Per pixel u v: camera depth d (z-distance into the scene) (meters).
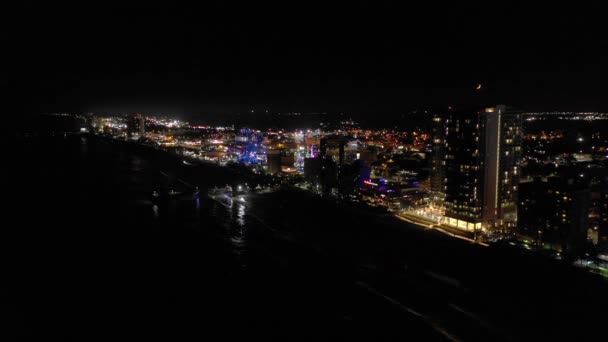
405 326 135.00
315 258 193.25
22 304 149.00
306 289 160.38
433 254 197.12
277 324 135.88
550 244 199.00
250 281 167.88
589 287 160.12
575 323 136.25
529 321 137.75
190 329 133.00
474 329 133.50
